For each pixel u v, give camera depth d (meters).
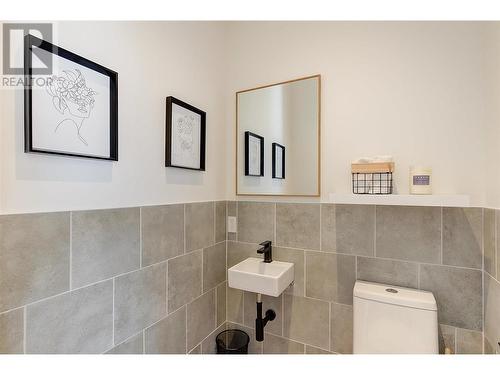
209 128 1.59
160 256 1.23
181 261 1.35
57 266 0.84
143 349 1.13
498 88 1.01
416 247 1.25
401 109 1.29
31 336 0.78
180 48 1.37
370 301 1.20
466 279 1.16
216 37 1.67
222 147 1.72
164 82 1.27
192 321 1.43
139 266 1.12
